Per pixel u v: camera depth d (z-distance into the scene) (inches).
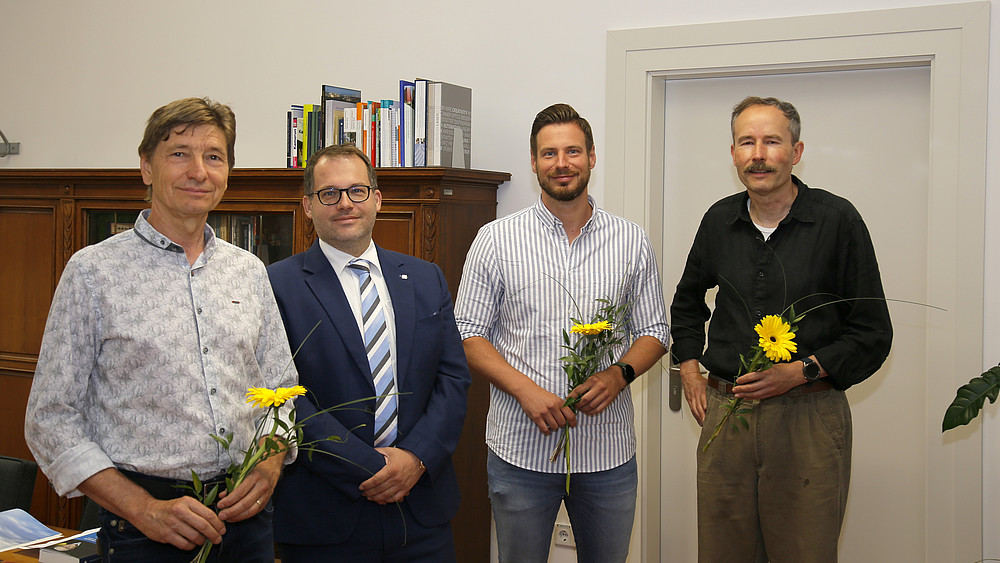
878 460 115.7
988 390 82.3
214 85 149.0
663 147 127.0
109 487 61.1
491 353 92.4
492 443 94.3
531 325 92.3
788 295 85.2
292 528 79.3
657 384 127.1
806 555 83.5
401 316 83.8
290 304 81.6
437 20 132.8
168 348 64.3
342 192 81.5
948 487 106.9
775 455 84.4
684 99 125.3
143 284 64.9
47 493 139.9
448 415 83.9
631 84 120.6
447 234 115.7
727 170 123.4
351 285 84.1
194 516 60.7
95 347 63.4
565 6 124.5
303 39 142.4
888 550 115.4
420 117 117.7
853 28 108.5
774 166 83.5
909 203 113.0
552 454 91.1
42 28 162.1
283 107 144.1
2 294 143.9
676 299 99.5
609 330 88.4
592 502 92.0
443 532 84.7
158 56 153.2
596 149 123.6
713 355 89.6
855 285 84.6
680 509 128.5
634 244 94.9
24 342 142.3
